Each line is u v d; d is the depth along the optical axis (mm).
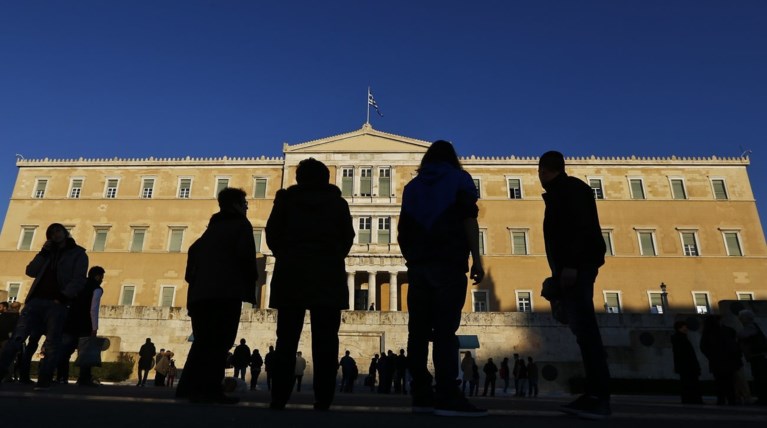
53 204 54875
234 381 13102
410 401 8492
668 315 34812
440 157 5719
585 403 4812
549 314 34469
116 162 56188
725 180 53406
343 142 54719
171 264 52281
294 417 3877
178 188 55438
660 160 54094
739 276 50062
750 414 5812
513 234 52125
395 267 48062
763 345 12328
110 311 33656
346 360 27891
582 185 5770
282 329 5312
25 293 51375
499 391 32062
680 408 7109
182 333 33219
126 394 7434
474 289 50250
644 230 51875
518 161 54531
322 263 5457
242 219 7270
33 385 10664
